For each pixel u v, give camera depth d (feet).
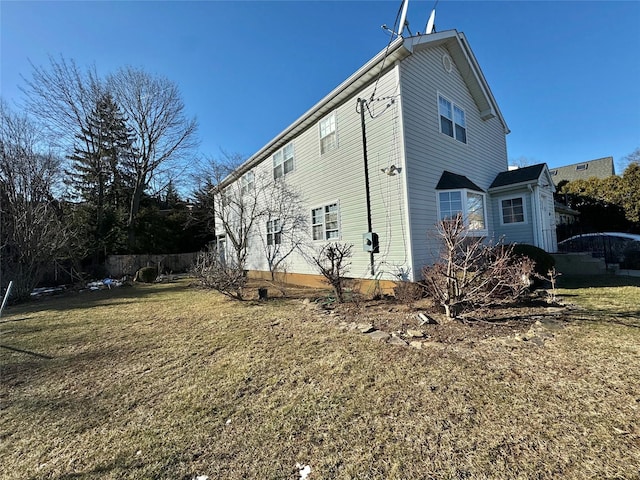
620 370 9.93
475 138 34.22
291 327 17.42
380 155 26.14
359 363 11.77
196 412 9.10
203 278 26.07
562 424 7.47
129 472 6.81
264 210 43.86
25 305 31.76
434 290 18.13
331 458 6.85
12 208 37.83
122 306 28.12
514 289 17.65
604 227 53.26
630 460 6.22
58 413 9.52
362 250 27.91
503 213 34.60
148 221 68.59
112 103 68.08
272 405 9.21
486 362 11.09
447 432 7.45
